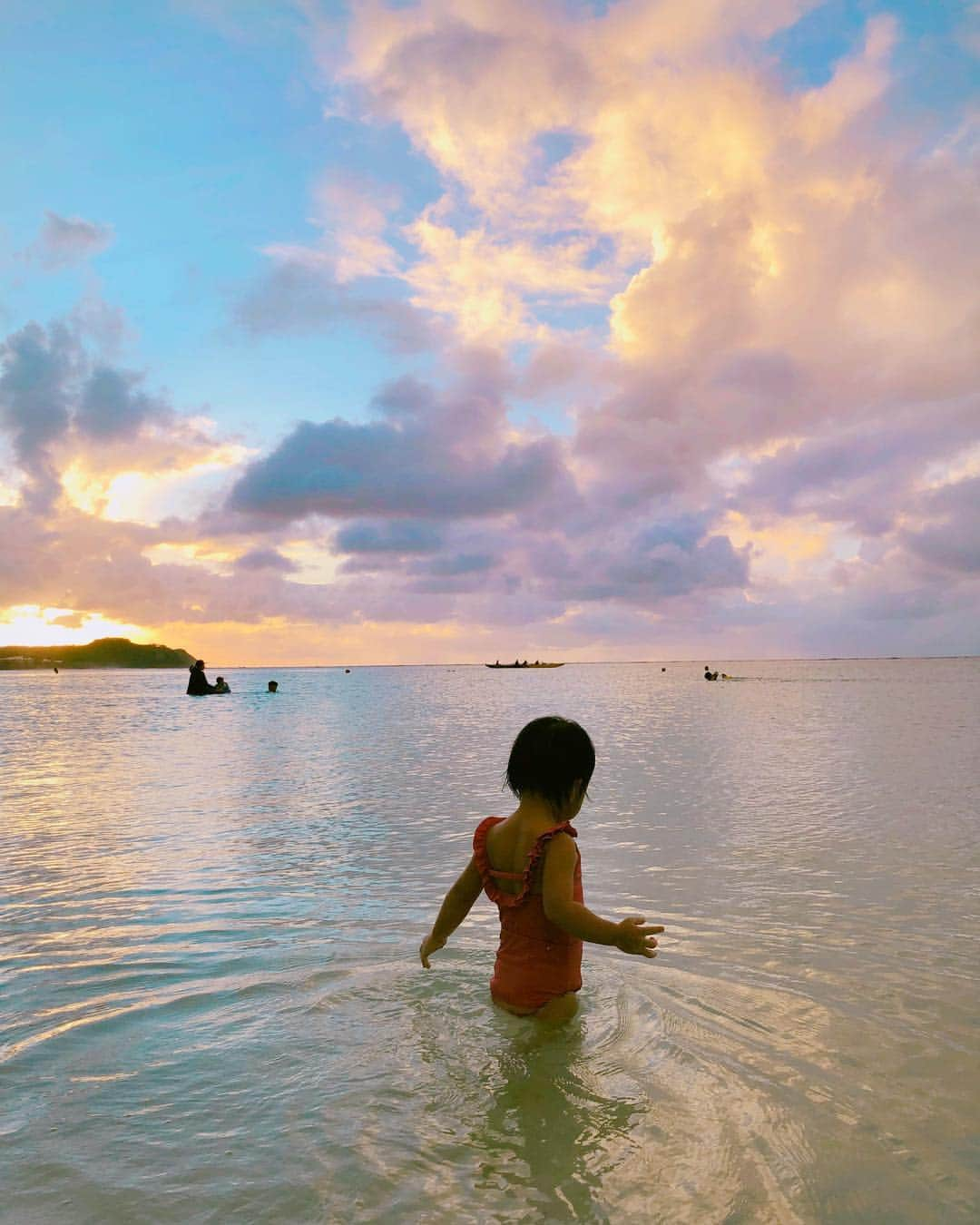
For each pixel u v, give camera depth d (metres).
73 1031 3.04
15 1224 1.86
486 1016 3.15
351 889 5.36
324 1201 1.97
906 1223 1.91
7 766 13.39
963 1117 2.43
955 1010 3.29
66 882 5.59
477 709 31.75
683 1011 3.25
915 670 127.56
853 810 8.27
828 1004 3.34
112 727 23.62
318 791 10.16
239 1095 2.52
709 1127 2.35
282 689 64.56
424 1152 2.20
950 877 5.61
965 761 12.47
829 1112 2.45
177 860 6.29
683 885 5.43
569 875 3.15
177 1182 2.04
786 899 5.07
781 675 95.69
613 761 12.75
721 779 10.70
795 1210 1.96
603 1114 2.41
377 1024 3.09
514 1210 1.94
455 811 8.60
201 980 3.61
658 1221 1.91
